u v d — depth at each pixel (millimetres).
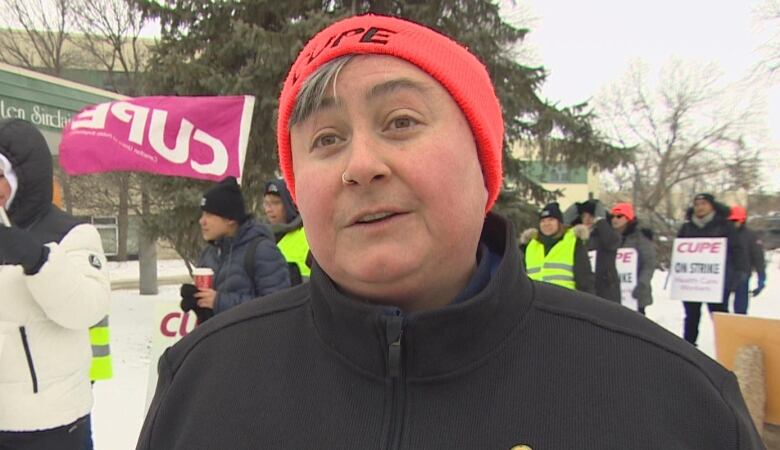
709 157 21188
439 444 846
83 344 2281
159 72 7730
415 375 887
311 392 945
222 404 979
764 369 2258
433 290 915
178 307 3092
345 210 849
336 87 854
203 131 4172
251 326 1084
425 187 822
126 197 11500
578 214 7121
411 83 840
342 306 902
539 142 9367
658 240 16984
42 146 2256
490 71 7867
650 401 838
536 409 850
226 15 7859
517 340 907
